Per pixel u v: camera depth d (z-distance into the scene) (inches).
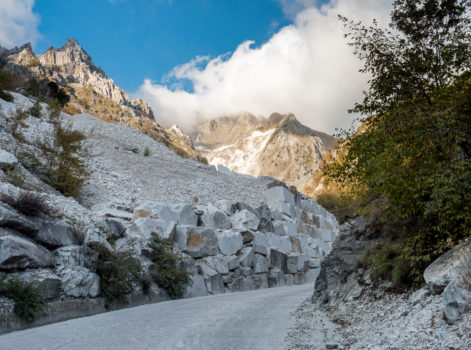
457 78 281.7
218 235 962.7
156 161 1521.9
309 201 1795.0
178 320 402.9
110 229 657.6
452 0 305.0
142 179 1266.0
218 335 318.3
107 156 1349.7
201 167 1736.0
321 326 348.2
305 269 1306.6
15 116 1094.4
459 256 255.4
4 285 377.1
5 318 356.5
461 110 265.1
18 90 2037.4
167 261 719.7
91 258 541.3
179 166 1581.0
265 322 381.7
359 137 320.8
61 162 918.4
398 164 282.2
